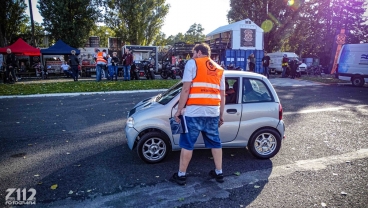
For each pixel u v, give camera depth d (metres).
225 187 3.51
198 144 4.31
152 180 3.71
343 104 9.57
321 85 16.11
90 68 22.59
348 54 16.06
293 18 35.22
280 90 13.62
